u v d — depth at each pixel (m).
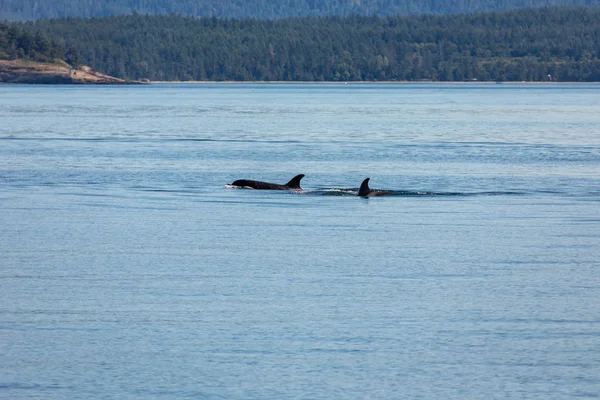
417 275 93.56
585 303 82.44
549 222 129.62
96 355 68.44
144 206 143.88
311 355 68.62
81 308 80.31
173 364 66.69
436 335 73.12
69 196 154.62
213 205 145.62
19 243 110.81
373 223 128.00
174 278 91.75
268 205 146.12
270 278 91.88
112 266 97.38
